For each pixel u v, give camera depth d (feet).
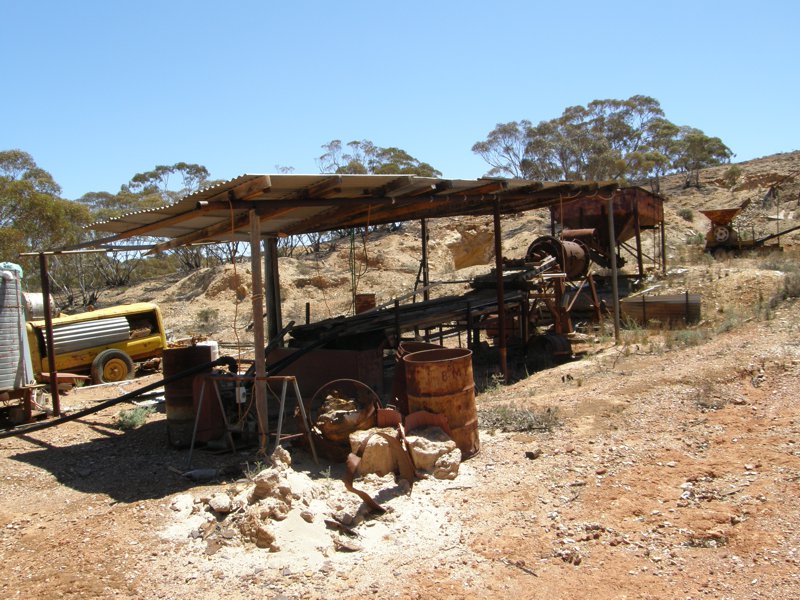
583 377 34.58
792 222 115.55
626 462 21.35
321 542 17.15
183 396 28.60
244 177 21.31
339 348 35.53
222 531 17.79
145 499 21.59
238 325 91.56
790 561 14.43
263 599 14.61
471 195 32.27
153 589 15.35
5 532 19.45
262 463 23.86
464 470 21.99
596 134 206.69
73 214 138.10
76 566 16.65
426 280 53.72
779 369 28.91
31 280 131.44
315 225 38.73
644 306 50.55
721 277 62.13
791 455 20.04
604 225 71.51
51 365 36.99
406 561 16.07
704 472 19.85
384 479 21.20
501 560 15.85
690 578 14.37
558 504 18.84
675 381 29.22
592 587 14.33
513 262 51.42
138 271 192.54
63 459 27.91
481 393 35.65
